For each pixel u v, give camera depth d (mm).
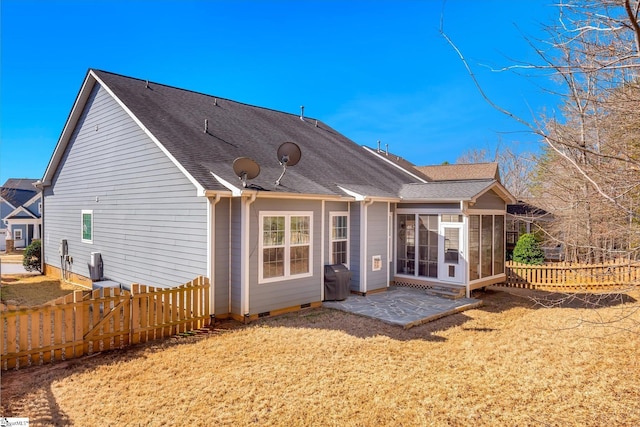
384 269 13453
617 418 5297
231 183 9523
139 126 11781
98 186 13930
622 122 4391
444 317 10508
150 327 8172
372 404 5543
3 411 5152
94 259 13672
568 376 6652
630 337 8750
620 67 3330
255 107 18344
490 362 7230
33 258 18703
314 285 11281
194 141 11562
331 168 14664
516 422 5172
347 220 12992
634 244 5414
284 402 5551
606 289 14289
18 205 39188
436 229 13375
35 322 6906
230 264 9844
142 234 11742
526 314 11016
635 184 3896
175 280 10484
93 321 7449
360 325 9461
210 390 5871
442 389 6062
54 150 16172
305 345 7922
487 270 14070
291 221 10672
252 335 8539
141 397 5621
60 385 5977
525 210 23625
